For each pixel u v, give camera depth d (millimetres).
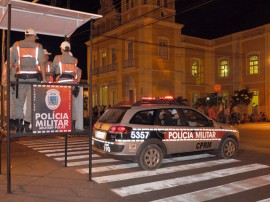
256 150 12344
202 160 9984
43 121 6758
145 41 30969
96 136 9047
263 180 7516
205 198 6156
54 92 6863
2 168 8844
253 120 31297
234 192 6555
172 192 6539
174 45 33438
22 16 7672
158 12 32000
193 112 9820
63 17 7754
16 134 6453
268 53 32656
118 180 7488
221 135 10078
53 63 7883
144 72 30922
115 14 35719
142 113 8844
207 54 38344
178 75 33750
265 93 33031
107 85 36969
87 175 7973
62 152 11664
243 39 35219
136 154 8453
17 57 6836
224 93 37531
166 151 8953
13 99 7098
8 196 6215
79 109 8133
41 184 7109
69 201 5945
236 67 36031
